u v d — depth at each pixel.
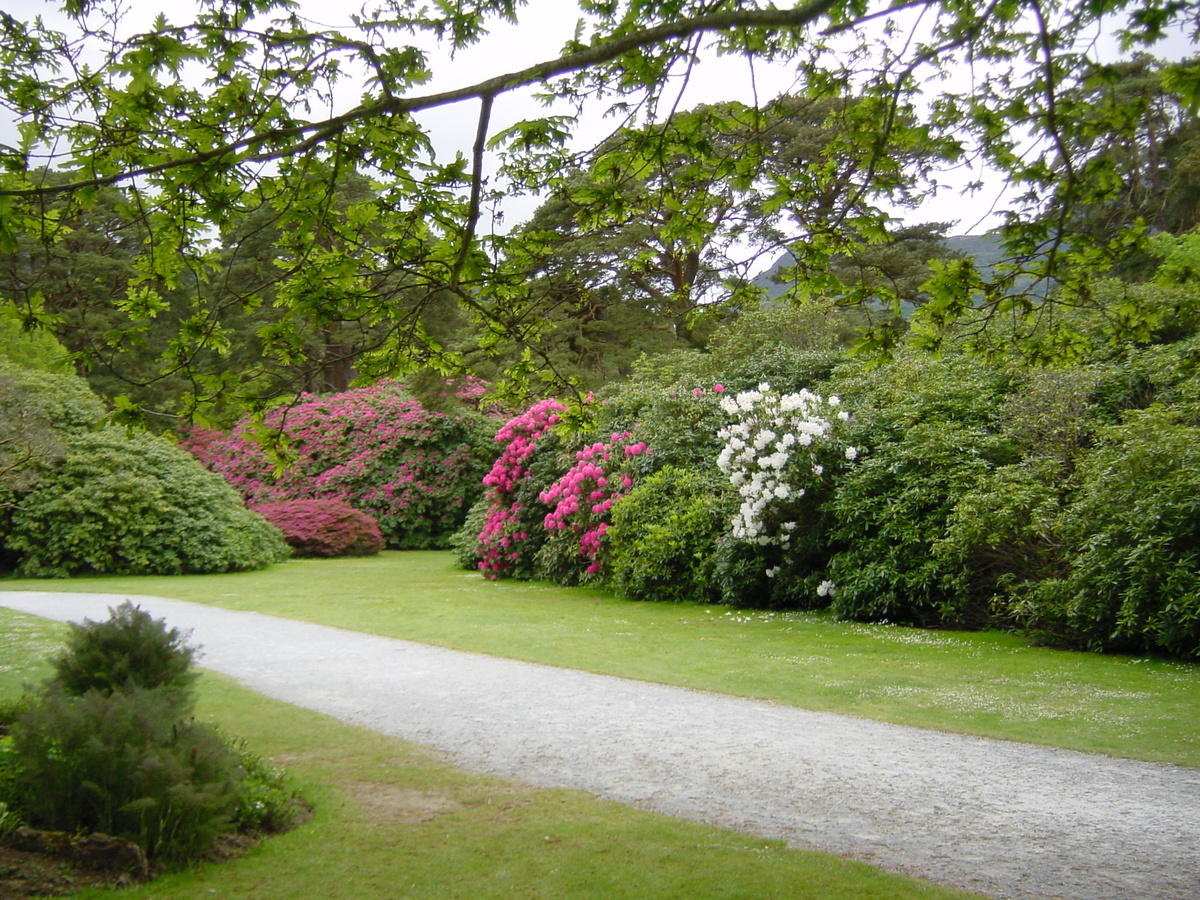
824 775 4.89
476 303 4.19
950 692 6.69
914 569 9.91
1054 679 7.02
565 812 4.32
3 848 3.61
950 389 11.42
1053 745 5.38
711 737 5.64
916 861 3.74
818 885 3.48
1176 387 10.09
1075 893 3.42
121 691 4.39
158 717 3.96
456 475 24.23
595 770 5.00
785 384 14.28
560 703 6.54
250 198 3.69
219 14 3.22
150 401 20.98
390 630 9.80
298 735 5.67
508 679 7.34
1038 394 10.43
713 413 13.88
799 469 11.09
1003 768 4.98
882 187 4.02
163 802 3.71
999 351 4.74
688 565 12.26
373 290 3.91
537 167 3.76
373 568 18.03
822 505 11.02
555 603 12.20
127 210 3.56
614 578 13.11
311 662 8.05
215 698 6.63
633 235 14.81
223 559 16.97
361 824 4.17
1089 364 10.92
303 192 3.67
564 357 19.12
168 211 3.60
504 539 15.40
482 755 5.29
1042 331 4.80
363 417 24.97
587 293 4.75
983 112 3.78
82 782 3.72
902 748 5.38
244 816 4.07
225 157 3.16
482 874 3.61
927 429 10.54
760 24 2.86
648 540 12.42
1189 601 7.27
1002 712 6.11
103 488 16.36
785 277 4.22
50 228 3.66
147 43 2.88
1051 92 3.26
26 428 12.35
